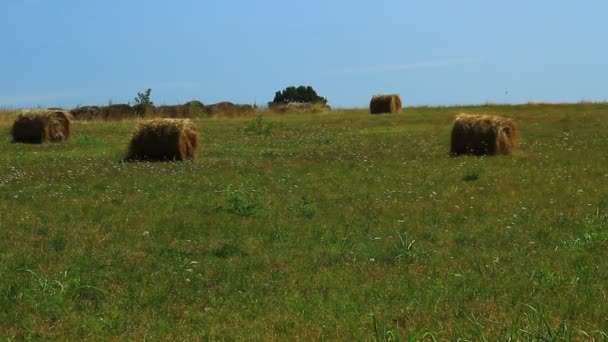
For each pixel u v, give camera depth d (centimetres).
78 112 4566
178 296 839
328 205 1470
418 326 699
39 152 2567
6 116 4050
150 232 1209
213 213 1384
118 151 2586
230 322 743
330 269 971
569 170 1941
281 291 859
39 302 797
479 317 729
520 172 1923
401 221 1289
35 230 1212
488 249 1085
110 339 685
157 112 4672
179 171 2011
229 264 996
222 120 4350
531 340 623
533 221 1288
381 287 871
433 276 920
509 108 4891
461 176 1866
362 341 661
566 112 4347
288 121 4147
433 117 4231
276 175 1925
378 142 2895
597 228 1203
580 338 650
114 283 891
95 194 1603
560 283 859
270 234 1205
